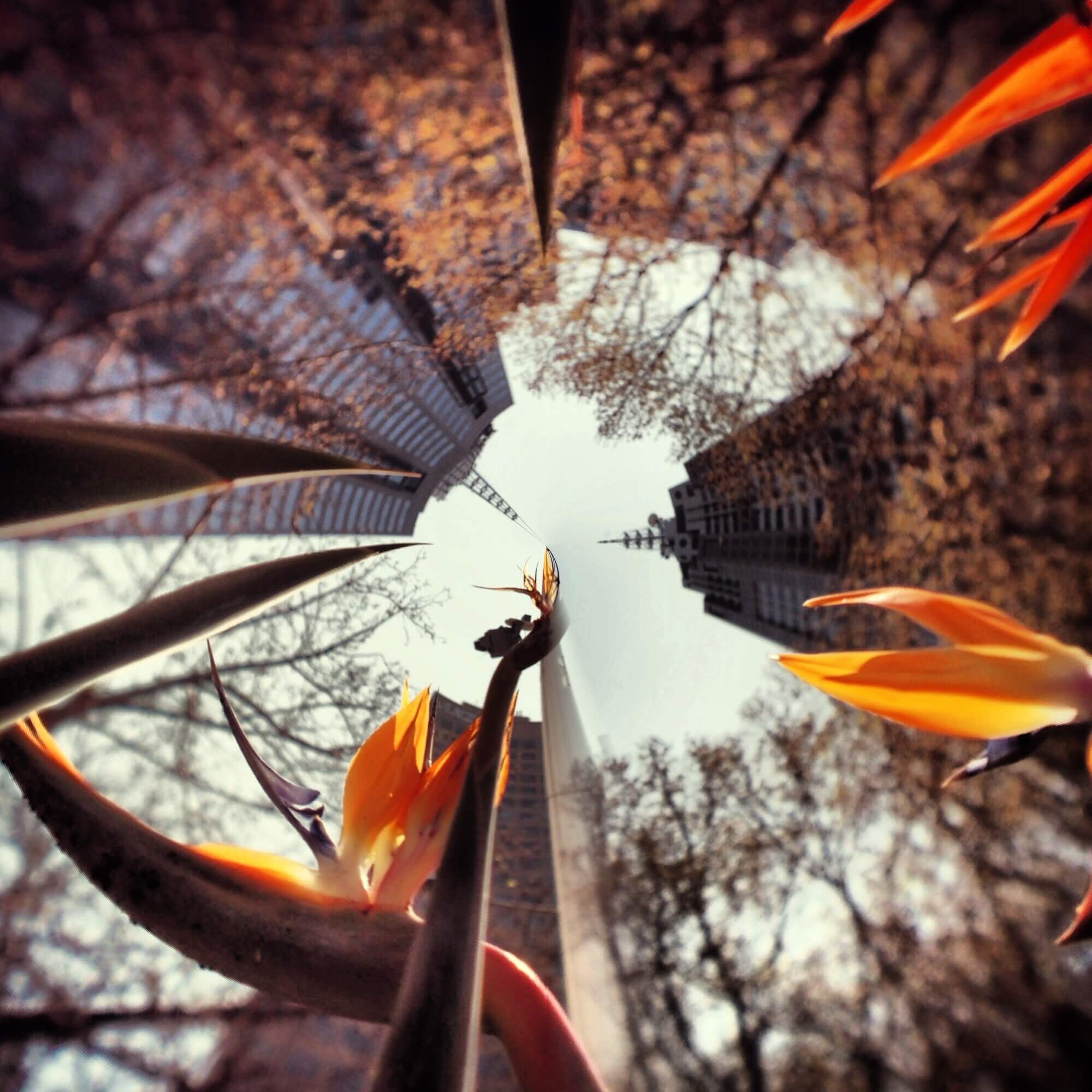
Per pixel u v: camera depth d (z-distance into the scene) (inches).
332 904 11.5
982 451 124.7
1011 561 122.7
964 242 105.0
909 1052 127.1
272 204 124.0
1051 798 110.4
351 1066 132.6
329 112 115.5
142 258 125.9
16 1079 131.6
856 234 116.4
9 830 133.2
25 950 133.0
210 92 113.6
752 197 124.1
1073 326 104.0
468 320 153.7
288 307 138.0
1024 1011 117.3
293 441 154.6
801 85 106.3
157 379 134.3
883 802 148.9
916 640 144.6
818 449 161.8
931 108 99.1
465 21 108.7
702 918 154.5
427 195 125.3
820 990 142.1
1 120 113.0
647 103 113.8
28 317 122.9
